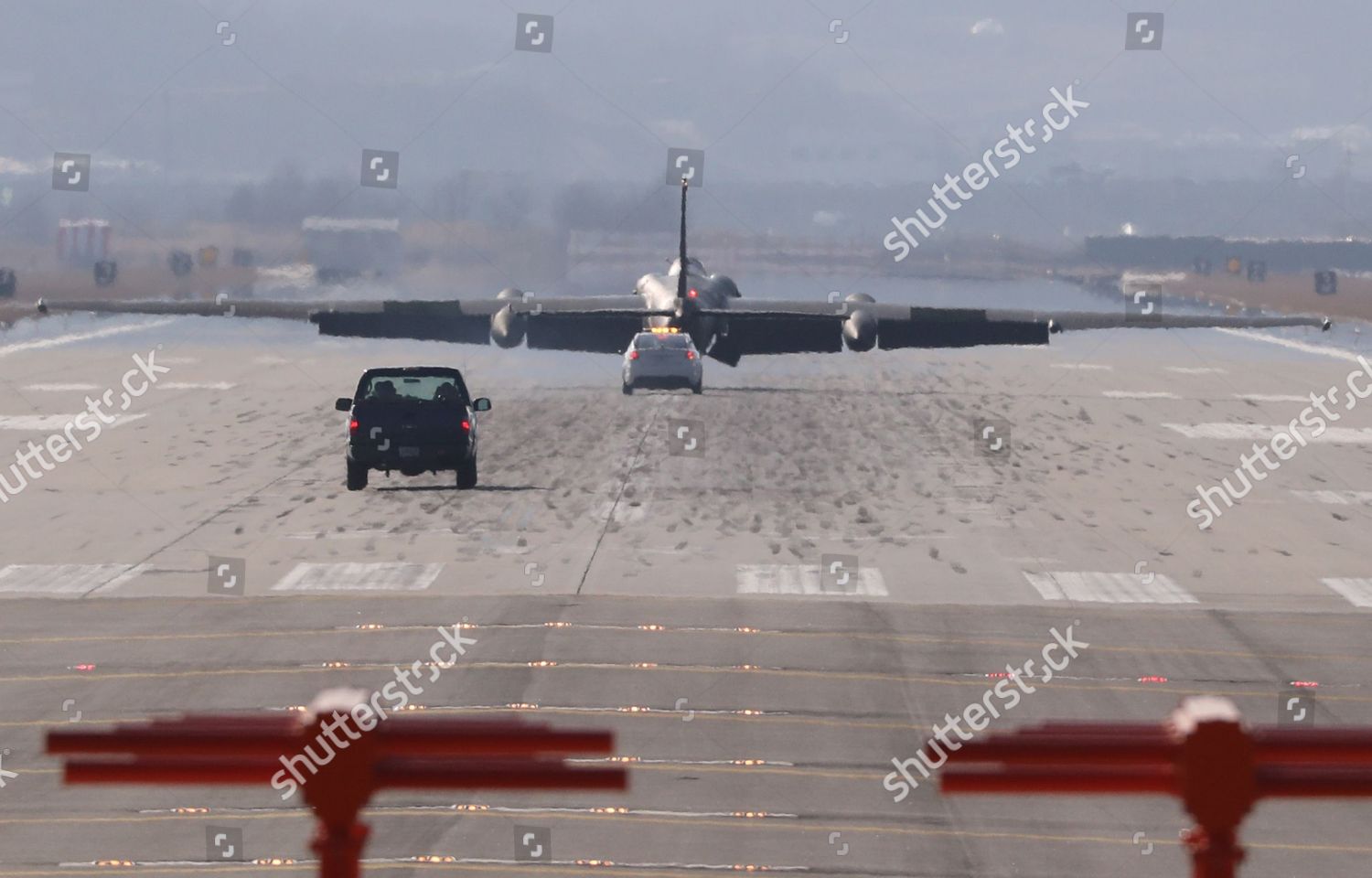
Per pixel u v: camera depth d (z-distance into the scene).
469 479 75.56
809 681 42.19
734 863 28.88
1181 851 29.86
